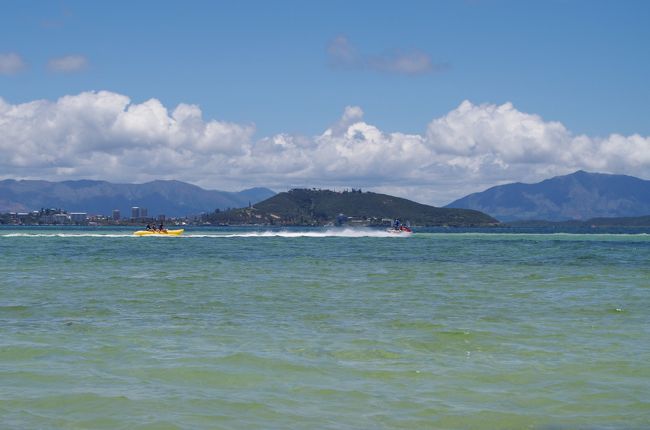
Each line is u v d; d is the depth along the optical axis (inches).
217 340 788.0
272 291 1331.2
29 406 522.6
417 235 6752.0
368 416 508.7
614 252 3061.0
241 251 2977.4
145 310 1044.5
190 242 4069.9
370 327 889.5
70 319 948.0
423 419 503.2
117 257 2472.9
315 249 3216.0
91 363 663.8
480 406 534.9
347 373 632.4
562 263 2255.2
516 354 719.7
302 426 484.4
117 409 516.4
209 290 1341.0
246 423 489.1
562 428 488.1
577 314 1019.9
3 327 874.8
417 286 1449.3
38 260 2277.3
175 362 668.1
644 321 950.4
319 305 1116.5
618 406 537.6
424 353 722.8
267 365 659.4
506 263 2242.9
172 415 504.1
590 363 677.3
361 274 1759.4
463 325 909.8
